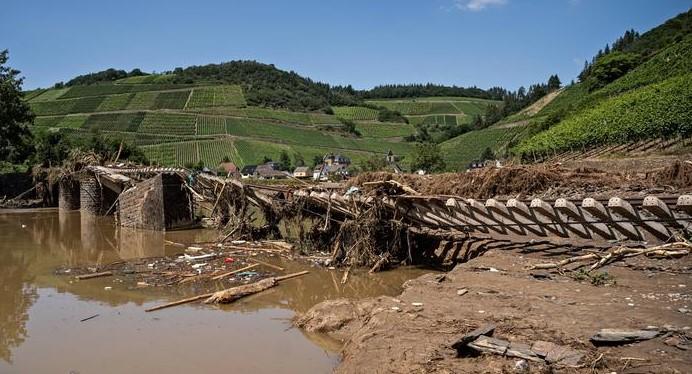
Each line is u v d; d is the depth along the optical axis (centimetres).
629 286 941
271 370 816
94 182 3375
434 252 1686
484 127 13462
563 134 4747
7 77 4144
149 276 1507
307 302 1224
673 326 684
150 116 12250
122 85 15188
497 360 636
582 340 668
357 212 1658
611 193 1736
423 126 15738
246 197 2234
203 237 2308
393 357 686
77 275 1526
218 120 12494
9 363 867
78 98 13800
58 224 2891
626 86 6669
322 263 1666
